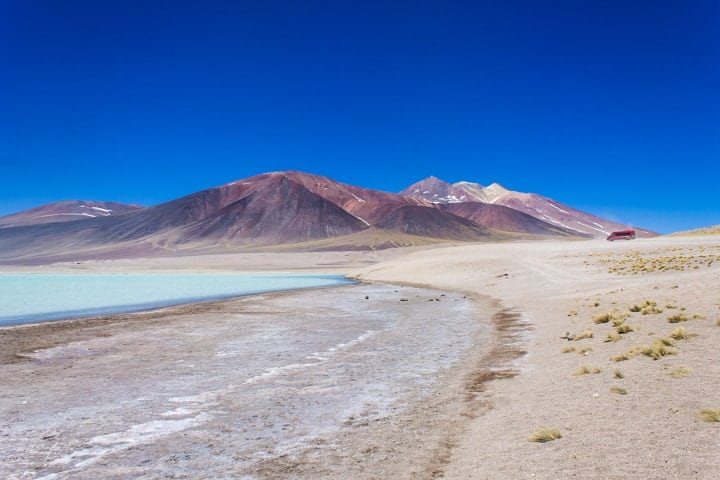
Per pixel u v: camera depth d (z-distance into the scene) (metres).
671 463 7.17
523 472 7.48
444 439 9.38
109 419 11.12
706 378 10.94
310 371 15.58
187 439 9.88
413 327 24.86
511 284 47.00
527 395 11.70
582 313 24.11
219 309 34.72
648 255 56.50
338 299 41.97
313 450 9.16
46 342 21.39
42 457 9.06
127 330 24.83
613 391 10.87
